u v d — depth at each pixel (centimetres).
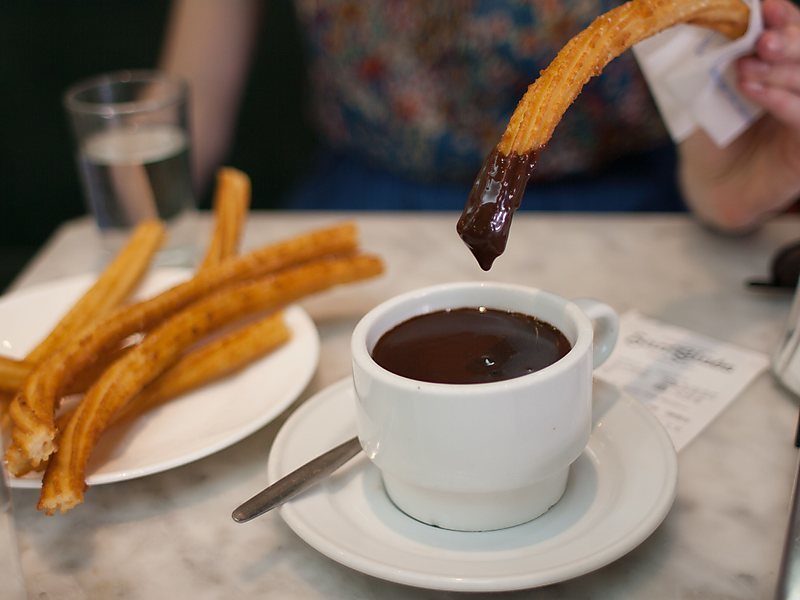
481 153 131
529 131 46
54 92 193
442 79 128
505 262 89
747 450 57
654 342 71
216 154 149
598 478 51
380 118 136
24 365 61
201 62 145
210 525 53
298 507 48
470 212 46
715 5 60
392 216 104
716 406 62
